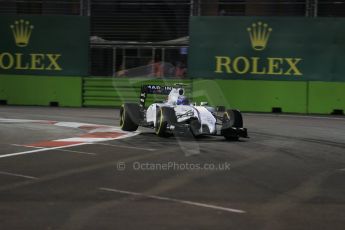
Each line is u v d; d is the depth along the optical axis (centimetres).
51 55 3909
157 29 3888
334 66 3650
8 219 1074
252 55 3719
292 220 1088
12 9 3991
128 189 1340
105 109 3741
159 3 3869
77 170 1570
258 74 3716
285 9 3869
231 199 1253
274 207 1188
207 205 1196
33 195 1270
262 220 1085
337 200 1259
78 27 3894
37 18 3897
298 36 3672
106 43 3922
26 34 3909
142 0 3878
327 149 2069
